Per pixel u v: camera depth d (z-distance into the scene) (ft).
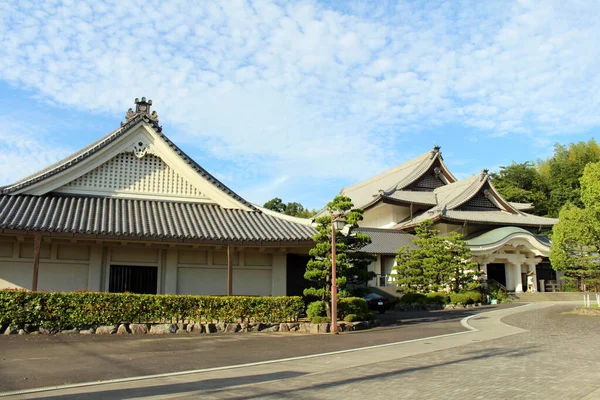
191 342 53.21
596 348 46.39
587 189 86.02
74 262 71.15
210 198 79.71
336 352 46.73
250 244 68.44
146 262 74.38
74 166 72.02
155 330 59.98
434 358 42.29
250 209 79.56
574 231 87.92
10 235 62.44
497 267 161.79
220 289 77.10
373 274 72.38
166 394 28.94
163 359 42.34
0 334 54.80
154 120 81.35
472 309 108.06
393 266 140.67
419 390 29.45
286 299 67.36
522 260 155.74
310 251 69.77
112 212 69.31
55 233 59.88
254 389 30.27
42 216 63.36
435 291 123.65
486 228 165.27
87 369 37.35
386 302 110.01
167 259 75.20
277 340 55.67
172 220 70.33
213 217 74.64
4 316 55.47
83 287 70.95
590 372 34.24
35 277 59.00
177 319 62.08
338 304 70.38
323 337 58.95
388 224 183.73
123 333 58.85
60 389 30.55
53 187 71.31
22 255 68.95
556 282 166.91
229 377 34.53
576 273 95.71
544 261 166.50
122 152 75.87
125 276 73.41
